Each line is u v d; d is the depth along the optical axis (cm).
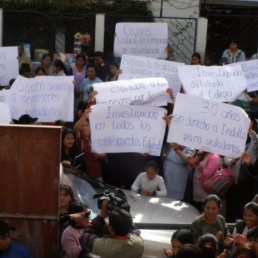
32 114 885
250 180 788
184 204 719
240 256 506
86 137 816
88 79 1130
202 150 758
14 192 511
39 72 1146
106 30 1369
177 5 1378
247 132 745
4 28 1364
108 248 508
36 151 505
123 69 1002
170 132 761
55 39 1376
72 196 608
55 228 520
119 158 833
